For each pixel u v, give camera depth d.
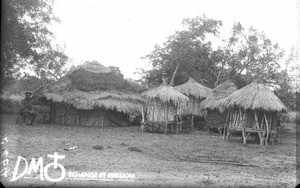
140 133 20.67
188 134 21.78
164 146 15.02
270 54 28.09
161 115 21.31
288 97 25.98
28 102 21.34
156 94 21.06
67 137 16.30
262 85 17.95
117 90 25.25
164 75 30.72
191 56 29.95
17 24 21.61
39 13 25.95
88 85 24.64
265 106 16.78
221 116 22.83
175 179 8.54
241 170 10.22
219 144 16.94
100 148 12.95
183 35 30.50
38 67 27.67
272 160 12.42
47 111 27.20
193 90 25.62
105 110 24.42
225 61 30.42
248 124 17.62
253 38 29.20
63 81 25.05
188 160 11.60
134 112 24.89
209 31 30.58
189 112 25.62
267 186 8.12
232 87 23.67
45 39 27.36
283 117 24.22
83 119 24.34
